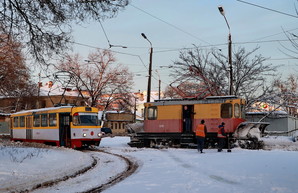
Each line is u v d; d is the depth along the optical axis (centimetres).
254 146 2083
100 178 1092
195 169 1148
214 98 2239
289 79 3359
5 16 1099
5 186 905
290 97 3222
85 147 2353
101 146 2525
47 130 2438
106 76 5138
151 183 904
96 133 2234
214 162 1280
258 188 788
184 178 971
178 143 2356
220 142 1783
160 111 2408
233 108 2116
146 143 2467
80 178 1091
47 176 1084
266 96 3156
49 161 1430
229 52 2481
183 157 1547
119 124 6675
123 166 1391
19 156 1496
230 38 2488
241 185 836
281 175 928
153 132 2416
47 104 6200
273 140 2666
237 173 1011
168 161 1430
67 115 2248
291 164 1092
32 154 1538
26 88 3719
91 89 5041
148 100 2969
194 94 3109
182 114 2325
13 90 3519
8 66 3044
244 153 1529
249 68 3131
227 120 2122
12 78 3234
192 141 2231
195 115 2247
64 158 1552
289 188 771
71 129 2189
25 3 1102
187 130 2289
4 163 1271
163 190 799
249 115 3347
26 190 873
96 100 5159
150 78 2984
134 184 896
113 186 874
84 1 1123
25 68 3181
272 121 3312
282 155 1353
